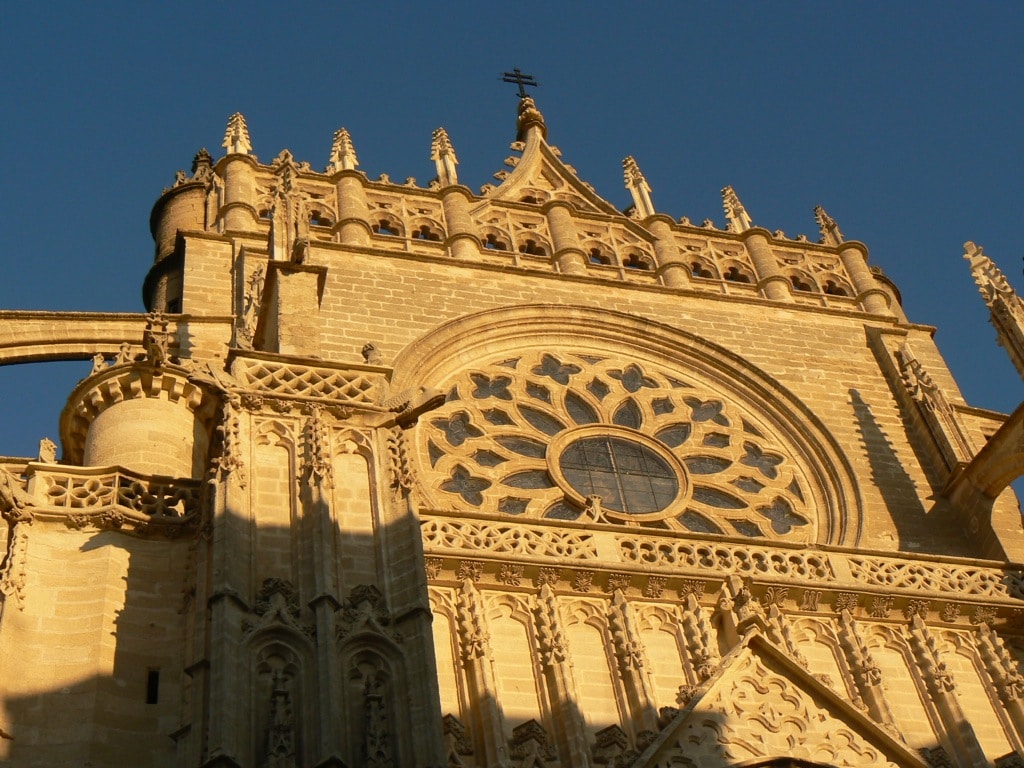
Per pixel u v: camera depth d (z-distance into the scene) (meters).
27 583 28.48
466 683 29.61
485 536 32.25
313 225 44.69
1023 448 38.25
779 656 30.05
